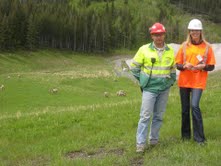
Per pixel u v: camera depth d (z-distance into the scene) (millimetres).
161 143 9578
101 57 161625
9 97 42562
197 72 9102
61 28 157125
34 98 42375
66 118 14664
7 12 139625
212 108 14914
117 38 192000
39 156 10062
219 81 38406
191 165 7684
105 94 45219
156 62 8797
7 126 14117
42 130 13422
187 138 9617
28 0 162500
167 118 13703
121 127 13070
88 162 8617
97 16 184500
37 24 142750
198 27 8961
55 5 190625
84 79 60844
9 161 9891
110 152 9727
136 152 8961
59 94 45156
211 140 9242
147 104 8906
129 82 60500
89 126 13539
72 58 144500
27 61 120500
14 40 131125
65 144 11211
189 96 9453
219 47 70312
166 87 9000
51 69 110125
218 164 7621
